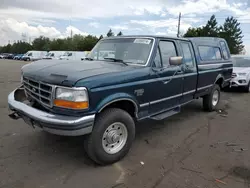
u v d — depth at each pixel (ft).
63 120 8.95
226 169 10.62
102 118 10.05
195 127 16.56
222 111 21.40
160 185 9.21
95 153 10.10
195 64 16.66
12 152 11.68
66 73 9.70
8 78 40.96
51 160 11.02
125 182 9.37
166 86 13.46
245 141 14.10
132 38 13.56
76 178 9.58
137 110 11.71
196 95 17.63
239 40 177.06
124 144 11.15
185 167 10.71
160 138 14.29
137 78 11.26
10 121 16.15
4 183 9.04
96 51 14.82
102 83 9.62
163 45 13.47
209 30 165.89
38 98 10.62
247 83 31.55
